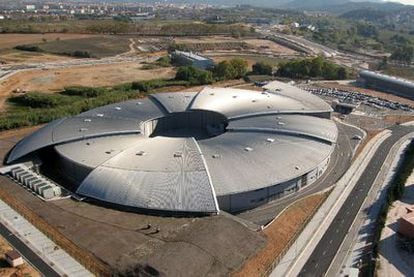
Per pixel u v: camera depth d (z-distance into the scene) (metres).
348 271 73.50
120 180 88.06
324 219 89.62
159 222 79.44
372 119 159.25
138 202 83.25
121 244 72.88
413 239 81.88
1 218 81.75
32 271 67.25
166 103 130.88
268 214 89.88
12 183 95.75
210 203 83.00
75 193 91.12
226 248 72.69
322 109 136.88
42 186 91.00
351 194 100.62
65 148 102.06
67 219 80.75
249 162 95.12
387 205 93.12
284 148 102.88
